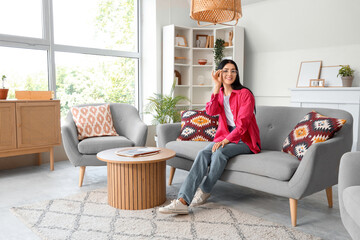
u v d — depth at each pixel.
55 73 4.10
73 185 2.93
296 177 1.98
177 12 5.10
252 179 2.22
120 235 1.87
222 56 4.99
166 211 2.12
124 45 4.91
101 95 4.66
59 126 3.55
